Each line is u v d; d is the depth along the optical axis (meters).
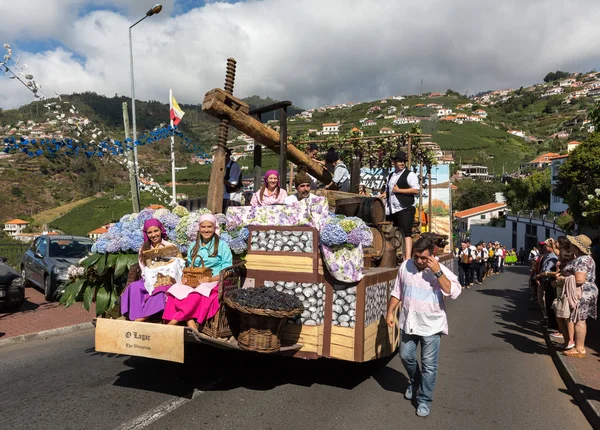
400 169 7.86
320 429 4.21
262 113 6.94
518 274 28.94
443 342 8.25
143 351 4.38
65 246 12.75
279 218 5.06
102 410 4.54
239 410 4.59
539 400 5.35
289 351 4.87
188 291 4.58
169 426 4.17
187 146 11.01
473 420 4.64
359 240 4.64
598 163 27.55
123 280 5.62
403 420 4.52
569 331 7.11
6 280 10.04
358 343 4.72
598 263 10.92
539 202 60.06
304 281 4.89
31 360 6.59
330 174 8.26
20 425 4.19
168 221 5.45
